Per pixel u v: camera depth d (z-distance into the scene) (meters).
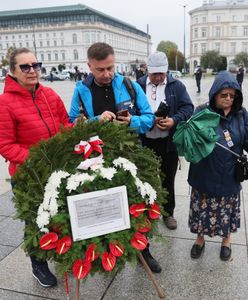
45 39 95.44
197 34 98.00
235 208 3.12
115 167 2.43
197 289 2.85
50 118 2.72
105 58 2.69
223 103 2.88
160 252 3.38
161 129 3.39
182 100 3.62
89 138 2.45
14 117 2.57
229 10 93.81
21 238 3.69
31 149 2.37
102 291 2.86
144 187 2.43
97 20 93.75
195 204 3.17
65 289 2.90
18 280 3.03
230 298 2.74
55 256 2.33
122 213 2.36
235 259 3.23
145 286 2.90
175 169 3.76
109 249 2.36
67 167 2.40
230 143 2.94
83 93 2.94
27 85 2.61
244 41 95.19
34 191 2.32
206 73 63.72
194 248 3.29
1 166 6.23
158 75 3.52
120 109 2.91
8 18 98.25
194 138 2.75
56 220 2.23
